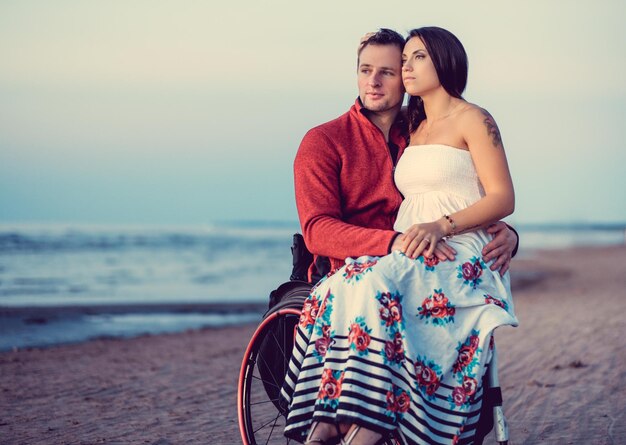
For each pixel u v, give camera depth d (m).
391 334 2.87
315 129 3.46
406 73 3.36
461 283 3.03
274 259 37.53
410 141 3.46
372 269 2.94
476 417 2.96
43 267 29.53
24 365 8.11
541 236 91.06
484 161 3.19
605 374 6.39
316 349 2.95
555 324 10.46
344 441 2.83
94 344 10.16
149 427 4.94
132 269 29.30
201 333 11.55
